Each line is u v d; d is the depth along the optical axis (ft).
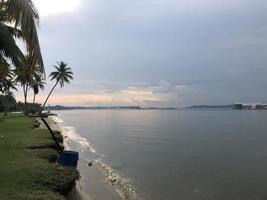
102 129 167.63
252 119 299.99
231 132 149.79
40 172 36.65
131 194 41.98
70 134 131.54
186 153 81.56
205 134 137.69
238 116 386.32
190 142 107.34
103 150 84.69
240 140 114.52
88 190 42.55
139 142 105.81
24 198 27.99
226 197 42.04
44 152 50.65
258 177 53.62
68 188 35.32
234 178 52.90
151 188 45.57
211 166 63.21
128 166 61.98
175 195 42.42
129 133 142.10
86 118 332.80
